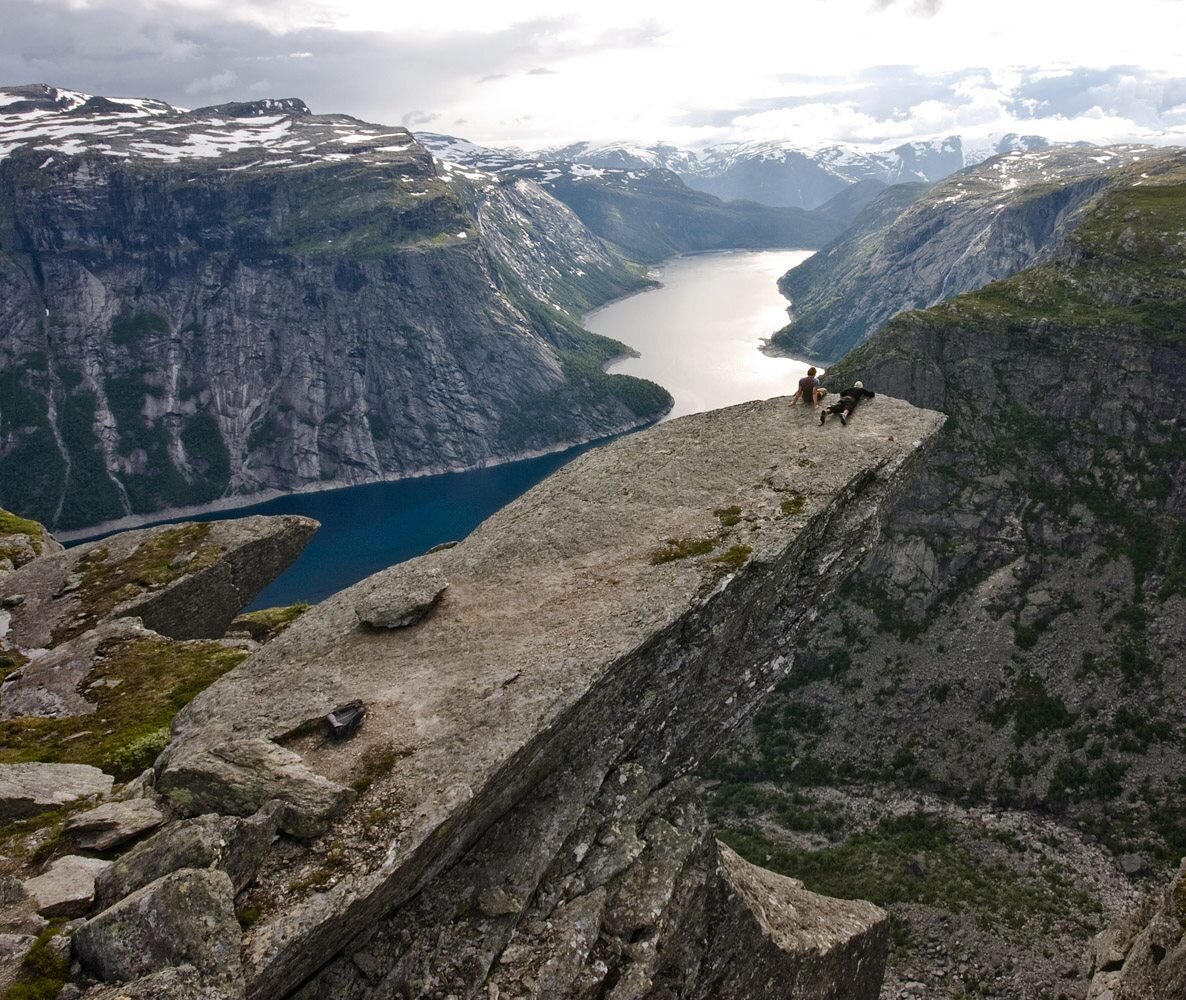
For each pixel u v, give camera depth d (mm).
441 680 23031
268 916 16609
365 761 20250
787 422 34625
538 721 20891
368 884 17297
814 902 32219
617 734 24250
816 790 114375
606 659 22766
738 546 27078
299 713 22188
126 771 24359
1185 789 100375
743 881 29250
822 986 29391
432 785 19344
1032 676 123188
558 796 22734
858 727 124562
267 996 16391
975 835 99250
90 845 18516
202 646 35375
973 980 72000
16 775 22234
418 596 26469
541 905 20812
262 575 44656
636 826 23203
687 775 26328
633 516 30062
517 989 18938
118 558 42969
